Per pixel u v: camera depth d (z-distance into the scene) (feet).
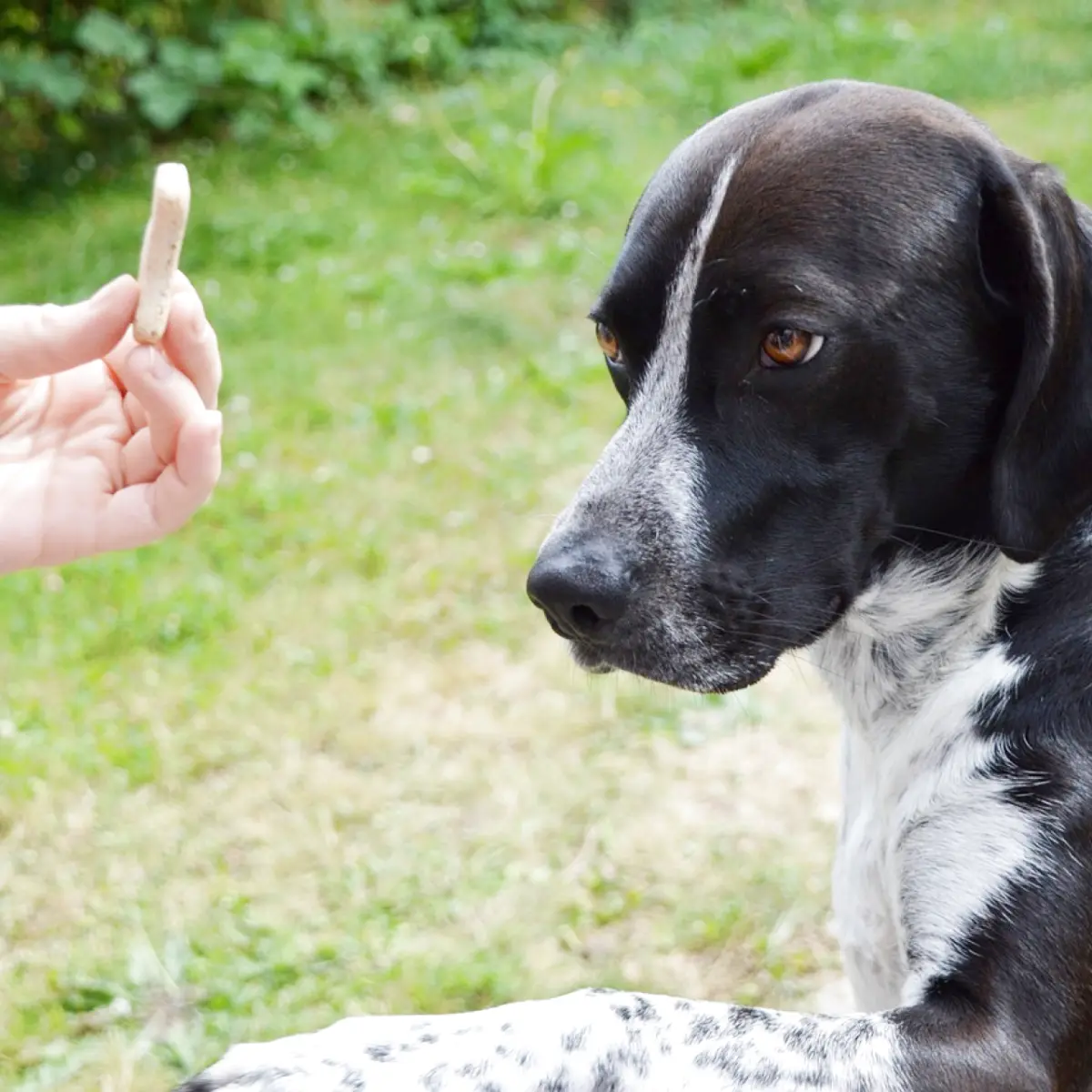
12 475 3.35
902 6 15.26
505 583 6.19
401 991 4.53
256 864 4.93
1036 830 3.43
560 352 8.26
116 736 5.34
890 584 3.63
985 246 3.52
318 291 9.11
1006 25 14.02
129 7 11.85
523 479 6.94
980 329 3.53
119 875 4.90
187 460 3.29
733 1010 3.27
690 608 3.54
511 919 4.72
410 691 5.54
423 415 7.52
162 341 3.28
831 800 5.06
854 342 3.47
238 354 8.37
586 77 13.10
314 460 7.26
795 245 3.45
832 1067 3.22
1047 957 3.38
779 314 3.46
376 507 6.80
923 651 3.62
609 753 5.24
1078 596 3.54
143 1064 4.41
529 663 5.68
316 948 4.66
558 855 4.91
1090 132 10.78
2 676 5.71
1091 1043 3.39
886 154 3.50
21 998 4.56
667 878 4.82
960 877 3.46
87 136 11.78
